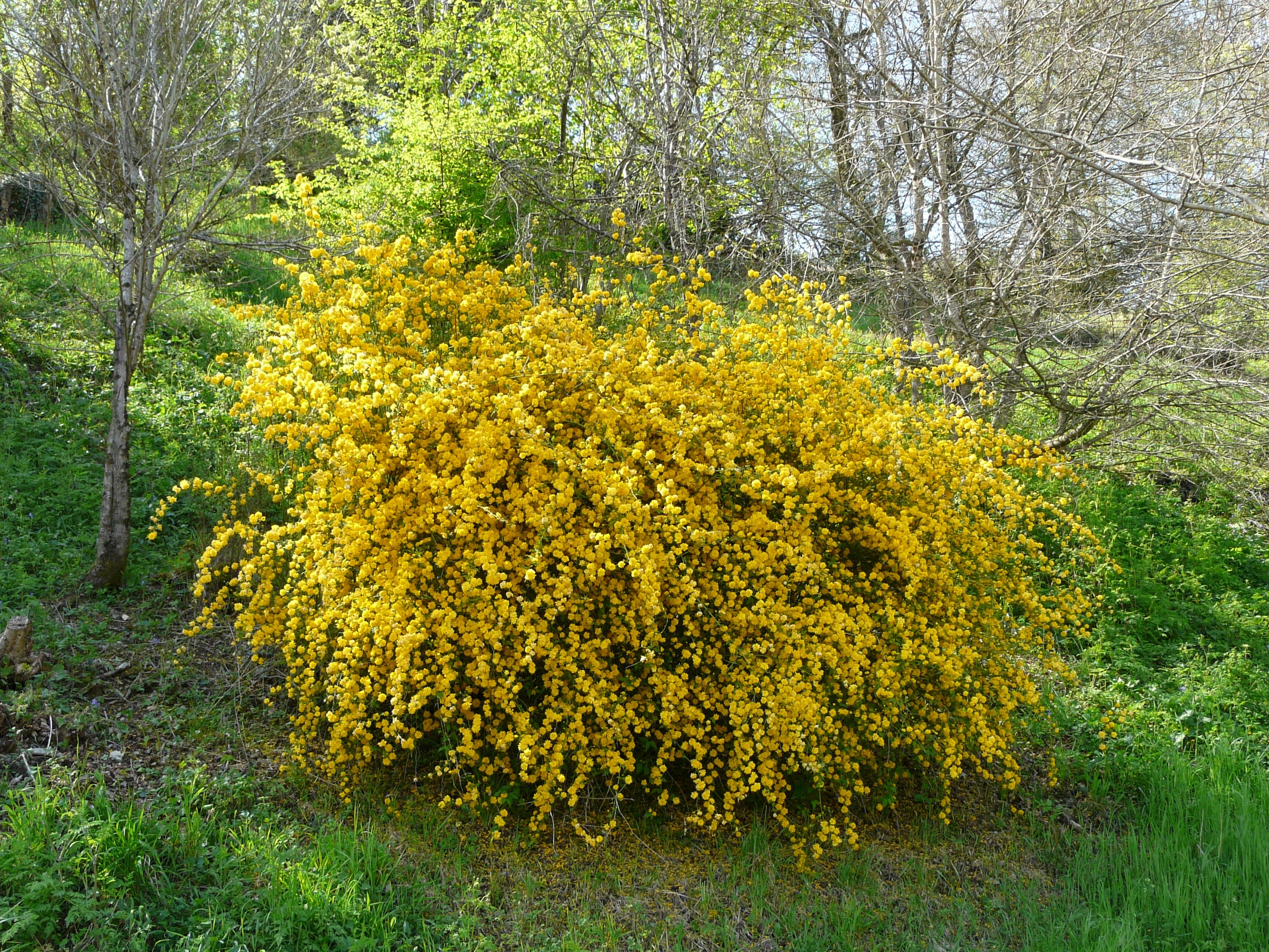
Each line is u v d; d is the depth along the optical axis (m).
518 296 4.50
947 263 6.77
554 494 3.44
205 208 4.87
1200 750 4.57
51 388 6.18
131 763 3.33
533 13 9.14
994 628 3.99
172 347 7.27
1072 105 6.68
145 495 5.39
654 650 3.37
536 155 8.95
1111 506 7.24
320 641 3.35
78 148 4.66
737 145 7.43
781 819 3.46
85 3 4.37
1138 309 6.50
